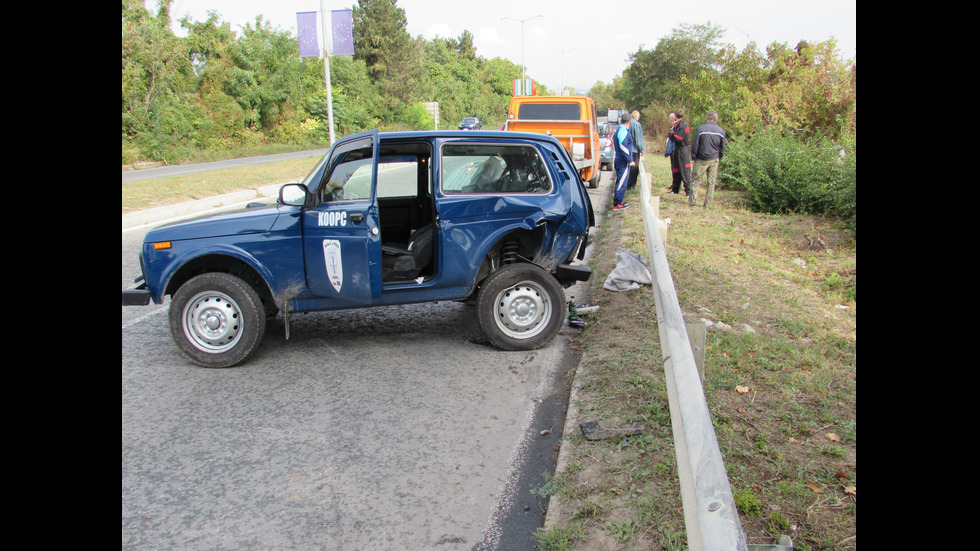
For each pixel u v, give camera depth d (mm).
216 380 4941
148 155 31844
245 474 3611
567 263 5766
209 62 41344
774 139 13008
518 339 5477
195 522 3166
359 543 3014
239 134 40062
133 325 6281
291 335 6008
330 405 4500
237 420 4266
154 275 5047
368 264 5055
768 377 4449
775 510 2920
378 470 3652
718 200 13344
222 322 5094
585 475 3365
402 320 6449
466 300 6129
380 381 4918
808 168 11492
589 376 4613
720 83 19688
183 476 3580
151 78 33062
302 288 5250
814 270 7938
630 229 9945
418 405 4492
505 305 5438
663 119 29750
